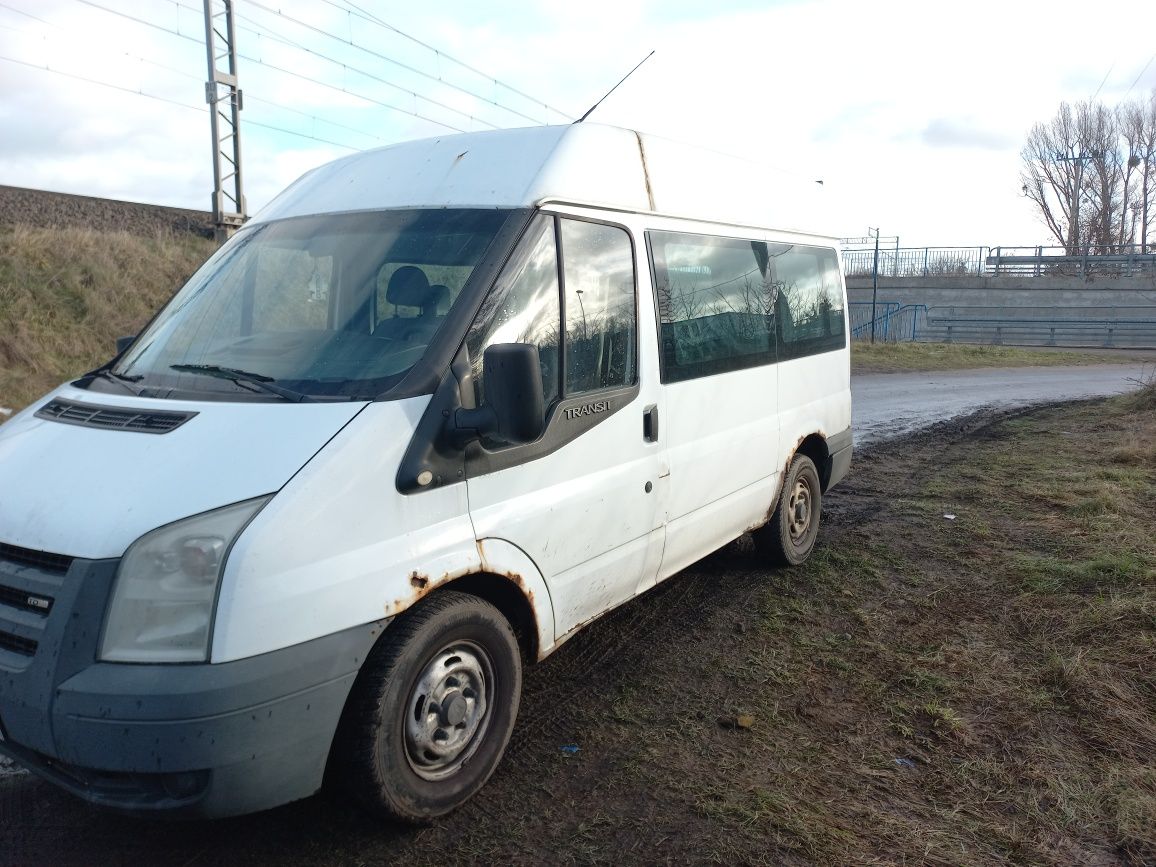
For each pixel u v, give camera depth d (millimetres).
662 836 3281
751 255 5578
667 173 4801
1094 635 4949
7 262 15039
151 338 3990
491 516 3451
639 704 4309
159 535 2693
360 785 3070
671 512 4648
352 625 2910
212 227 21109
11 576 2816
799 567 6324
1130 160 53125
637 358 4320
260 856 3154
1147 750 3885
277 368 3406
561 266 3846
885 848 3227
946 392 17469
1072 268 38719
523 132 4141
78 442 3160
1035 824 3387
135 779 2674
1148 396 13180
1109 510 7293
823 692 4449
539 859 3152
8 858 3109
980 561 6363
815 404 6418
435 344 3307
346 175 4363
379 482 3031
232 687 2631
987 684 4492
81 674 2631
